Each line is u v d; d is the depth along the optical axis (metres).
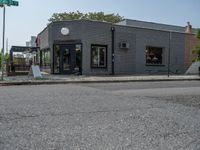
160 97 11.52
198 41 35.97
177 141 5.44
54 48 28.64
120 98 11.11
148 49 31.97
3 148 4.93
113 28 29.17
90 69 27.95
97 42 28.31
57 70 28.62
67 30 27.92
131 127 6.38
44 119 7.04
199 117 7.58
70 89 14.77
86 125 6.50
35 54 28.36
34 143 5.20
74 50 27.89
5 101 9.89
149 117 7.46
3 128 6.16
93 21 28.03
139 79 22.45
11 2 19.30
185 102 10.16
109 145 5.12
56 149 4.89
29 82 18.83
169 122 6.94
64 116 7.41
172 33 33.81
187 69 35.06
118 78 22.92
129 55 30.38
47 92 13.01
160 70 32.78
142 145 5.16
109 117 7.38
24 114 7.59
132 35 30.53
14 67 25.80
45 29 31.64
